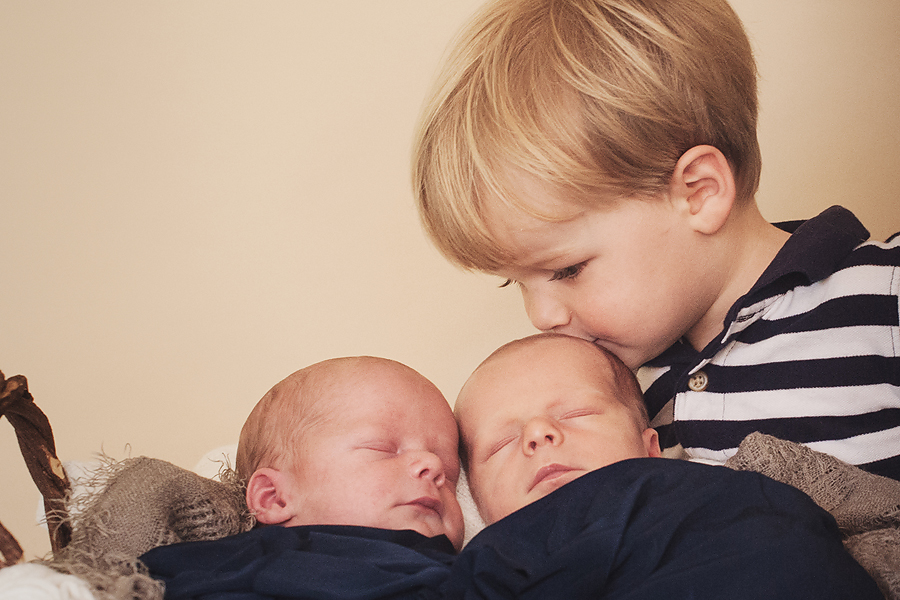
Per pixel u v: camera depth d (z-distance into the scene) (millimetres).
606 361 1252
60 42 2049
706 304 1323
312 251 2168
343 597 804
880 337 1241
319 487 1106
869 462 1218
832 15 2148
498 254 1230
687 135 1206
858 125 2176
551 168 1148
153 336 2131
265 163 2131
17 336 2086
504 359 1274
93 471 1022
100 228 2098
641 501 895
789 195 2186
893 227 2201
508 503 1133
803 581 783
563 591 799
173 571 854
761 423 1284
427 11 2123
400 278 2195
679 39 1208
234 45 2096
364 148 2150
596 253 1210
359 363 1235
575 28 1215
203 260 2135
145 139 2092
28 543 2062
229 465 1206
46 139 2062
